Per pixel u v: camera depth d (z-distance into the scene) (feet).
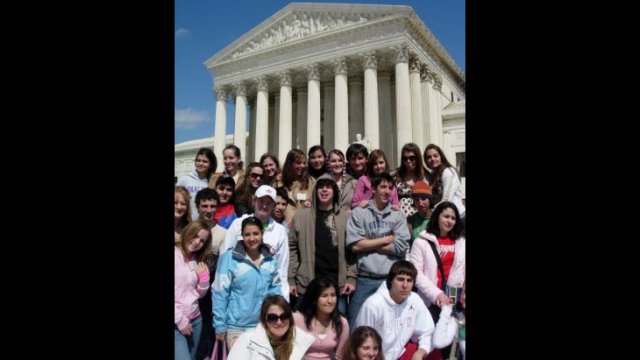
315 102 150.30
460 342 24.40
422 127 142.61
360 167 30.17
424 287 24.88
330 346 22.57
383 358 21.66
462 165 147.43
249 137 182.60
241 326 23.21
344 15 148.56
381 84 148.25
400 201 29.78
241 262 23.72
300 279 26.04
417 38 141.59
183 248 24.20
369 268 25.31
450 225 25.36
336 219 26.53
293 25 161.48
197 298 24.23
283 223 29.84
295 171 32.01
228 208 29.96
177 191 25.36
